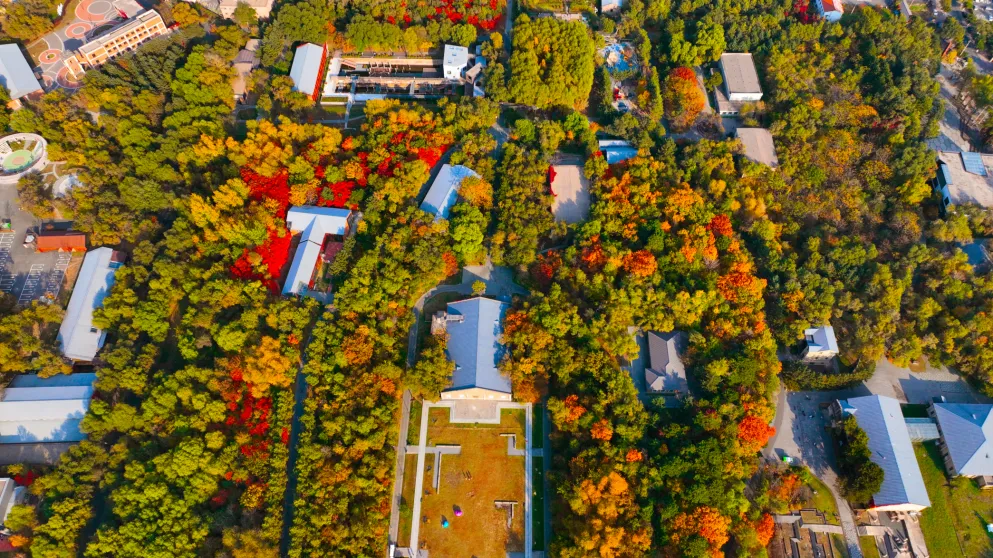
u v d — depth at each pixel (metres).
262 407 122.94
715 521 113.31
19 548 109.81
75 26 170.50
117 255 138.38
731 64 184.50
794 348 146.12
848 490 127.56
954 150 184.25
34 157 145.75
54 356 123.94
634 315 139.75
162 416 120.88
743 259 146.00
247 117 167.50
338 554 110.94
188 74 158.88
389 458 121.69
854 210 162.00
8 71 155.00
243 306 133.00
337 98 176.25
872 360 140.62
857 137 177.00
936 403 139.50
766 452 134.50
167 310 132.62
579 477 117.56
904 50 195.12
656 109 170.88
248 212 143.12
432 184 152.75
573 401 124.81
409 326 137.38
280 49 173.75
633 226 146.88
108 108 152.88
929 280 151.38
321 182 151.12
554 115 174.38
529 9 199.38
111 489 116.69
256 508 114.88
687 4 196.50
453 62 178.38
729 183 158.88
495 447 129.00
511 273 148.50
